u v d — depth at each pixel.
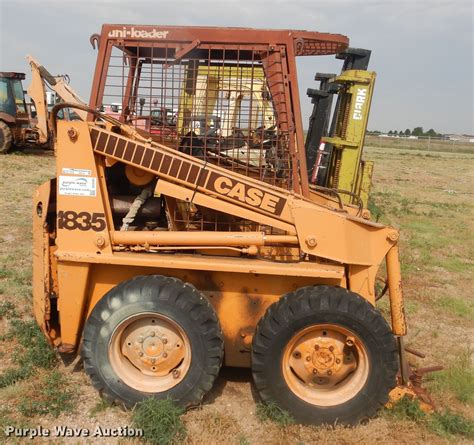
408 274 8.23
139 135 4.14
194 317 3.86
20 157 20.08
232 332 4.22
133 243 4.12
